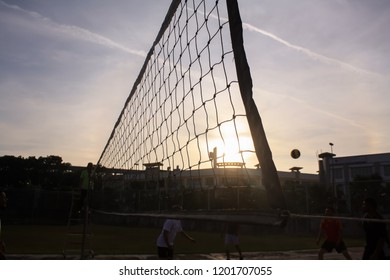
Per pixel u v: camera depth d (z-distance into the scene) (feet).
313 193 57.16
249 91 6.17
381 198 53.47
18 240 43.39
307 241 47.55
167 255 19.79
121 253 32.55
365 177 75.56
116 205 25.68
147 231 62.95
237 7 6.55
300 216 5.90
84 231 28.14
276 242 46.34
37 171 113.39
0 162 111.04
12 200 80.48
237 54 6.43
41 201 81.66
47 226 74.28
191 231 66.69
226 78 7.30
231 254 33.60
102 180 33.06
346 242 47.37
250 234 57.77
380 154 100.32
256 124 6.02
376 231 14.79
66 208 82.12
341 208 56.34
